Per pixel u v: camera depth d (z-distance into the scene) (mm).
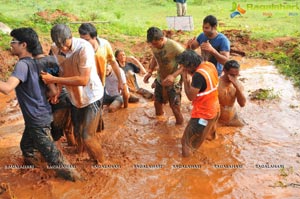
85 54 4484
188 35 12977
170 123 6660
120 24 14211
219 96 6008
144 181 4844
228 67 5734
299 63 9859
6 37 10719
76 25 13438
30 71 4344
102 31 13000
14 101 7980
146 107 7461
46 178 4934
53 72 4723
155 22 15734
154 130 6402
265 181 4754
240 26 14461
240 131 6172
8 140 6148
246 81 8859
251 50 11516
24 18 13953
